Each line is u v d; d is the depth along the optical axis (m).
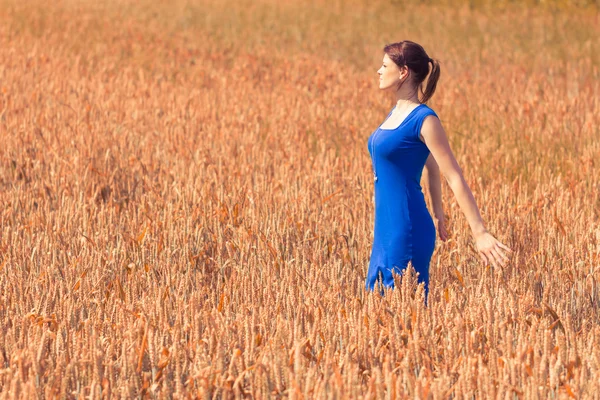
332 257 6.88
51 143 11.14
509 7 32.12
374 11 32.06
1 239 7.54
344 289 6.04
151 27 27.56
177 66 20.20
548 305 5.53
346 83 17.69
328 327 4.97
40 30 25.67
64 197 8.45
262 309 5.37
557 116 13.17
